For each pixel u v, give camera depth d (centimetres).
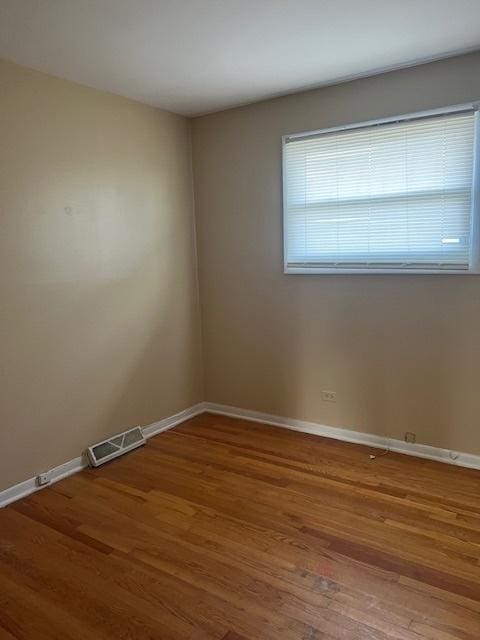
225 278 399
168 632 179
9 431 277
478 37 252
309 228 347
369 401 340
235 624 182
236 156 374
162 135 369
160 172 369
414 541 229
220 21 226
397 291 319
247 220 378
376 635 174
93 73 287
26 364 283
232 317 400
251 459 326
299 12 219
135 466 321
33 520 257
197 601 194
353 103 316
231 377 411
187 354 410
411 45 260
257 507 264
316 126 332
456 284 297
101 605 194
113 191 331
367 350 336
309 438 360
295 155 345
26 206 277
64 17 217
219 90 326
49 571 216
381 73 302
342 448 340
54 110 290
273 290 373
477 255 288
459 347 302
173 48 255
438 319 306
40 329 290
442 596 192
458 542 227
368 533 237
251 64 281
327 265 343
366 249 326
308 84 320
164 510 265
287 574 208
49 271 292
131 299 351
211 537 238
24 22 221
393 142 306
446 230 296
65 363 306
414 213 305
